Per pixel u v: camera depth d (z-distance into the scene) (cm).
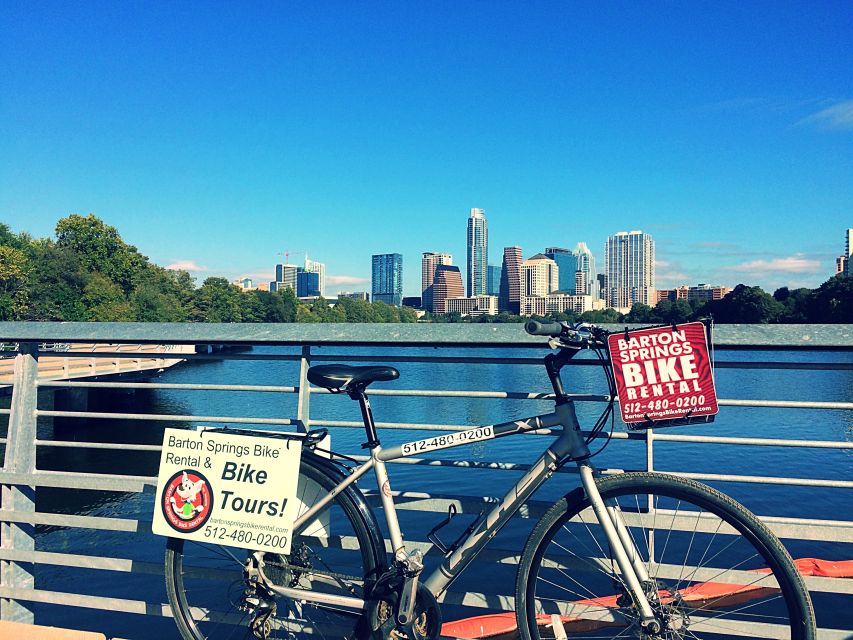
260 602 231
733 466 1416
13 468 267
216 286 10325
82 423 2523
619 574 204
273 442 232
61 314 6131
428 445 219
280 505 229
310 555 239
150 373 3262
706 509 193
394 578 215
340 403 2452
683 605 202
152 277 8550
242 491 234
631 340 204
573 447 204
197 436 240
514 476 1305
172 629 596
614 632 217
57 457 1880
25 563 273
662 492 197
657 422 201
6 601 268
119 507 1182
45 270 6328
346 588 225
